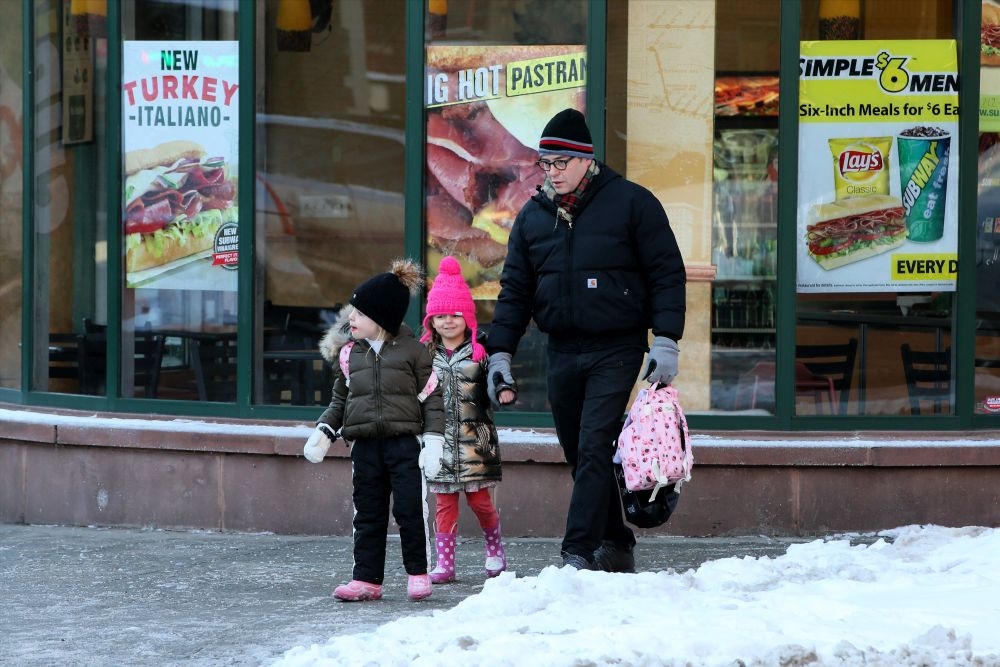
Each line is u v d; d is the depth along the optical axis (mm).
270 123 28953
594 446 21188
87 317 30094
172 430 28484
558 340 21812
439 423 21609
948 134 27547
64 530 28906
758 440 27062
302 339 28750
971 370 27531
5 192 31625
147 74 29375
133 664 17781
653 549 26062
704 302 27750
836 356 27609
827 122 27531
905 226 27547
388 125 28531
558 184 21391
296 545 27109
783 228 27469
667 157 27812
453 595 22406
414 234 28281
